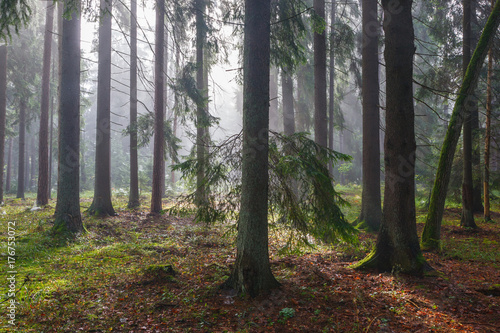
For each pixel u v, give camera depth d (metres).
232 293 5.50
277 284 5.70
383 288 5.92
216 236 10.48
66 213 9.68
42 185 16.69
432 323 4.65
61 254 8.10
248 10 5.71
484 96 15.00
